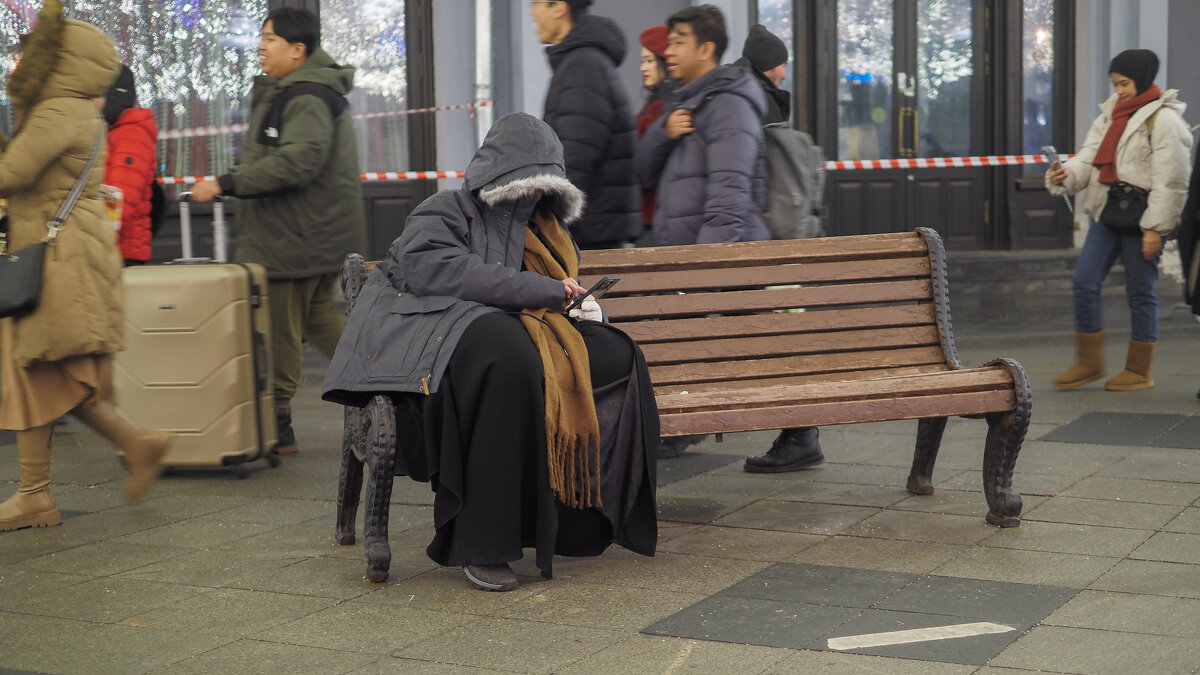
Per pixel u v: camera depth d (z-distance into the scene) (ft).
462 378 12.31
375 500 12.77
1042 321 35.86
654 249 15.58
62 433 21.97
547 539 12.30
